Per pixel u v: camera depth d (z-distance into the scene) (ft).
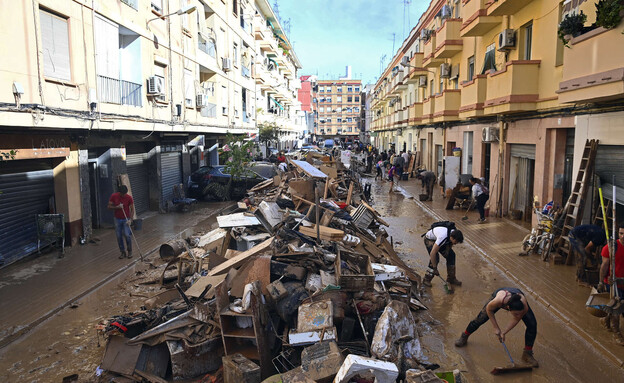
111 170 44.55
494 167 52.39
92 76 36.70
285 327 18.42
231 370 15.66
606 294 20.74
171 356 16.88
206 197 66.08
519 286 27.68
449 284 28.45
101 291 26.99
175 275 28.37
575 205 31.01
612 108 28.58
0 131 28.99
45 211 36.24
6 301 24.90
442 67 72.08
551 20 37.86
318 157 82.64
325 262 22.72
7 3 27.22
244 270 20.27
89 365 18.17
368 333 18.45
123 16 41.81
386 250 30.55
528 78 40.63
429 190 64.85
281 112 170.81
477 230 43.42
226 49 79.00
